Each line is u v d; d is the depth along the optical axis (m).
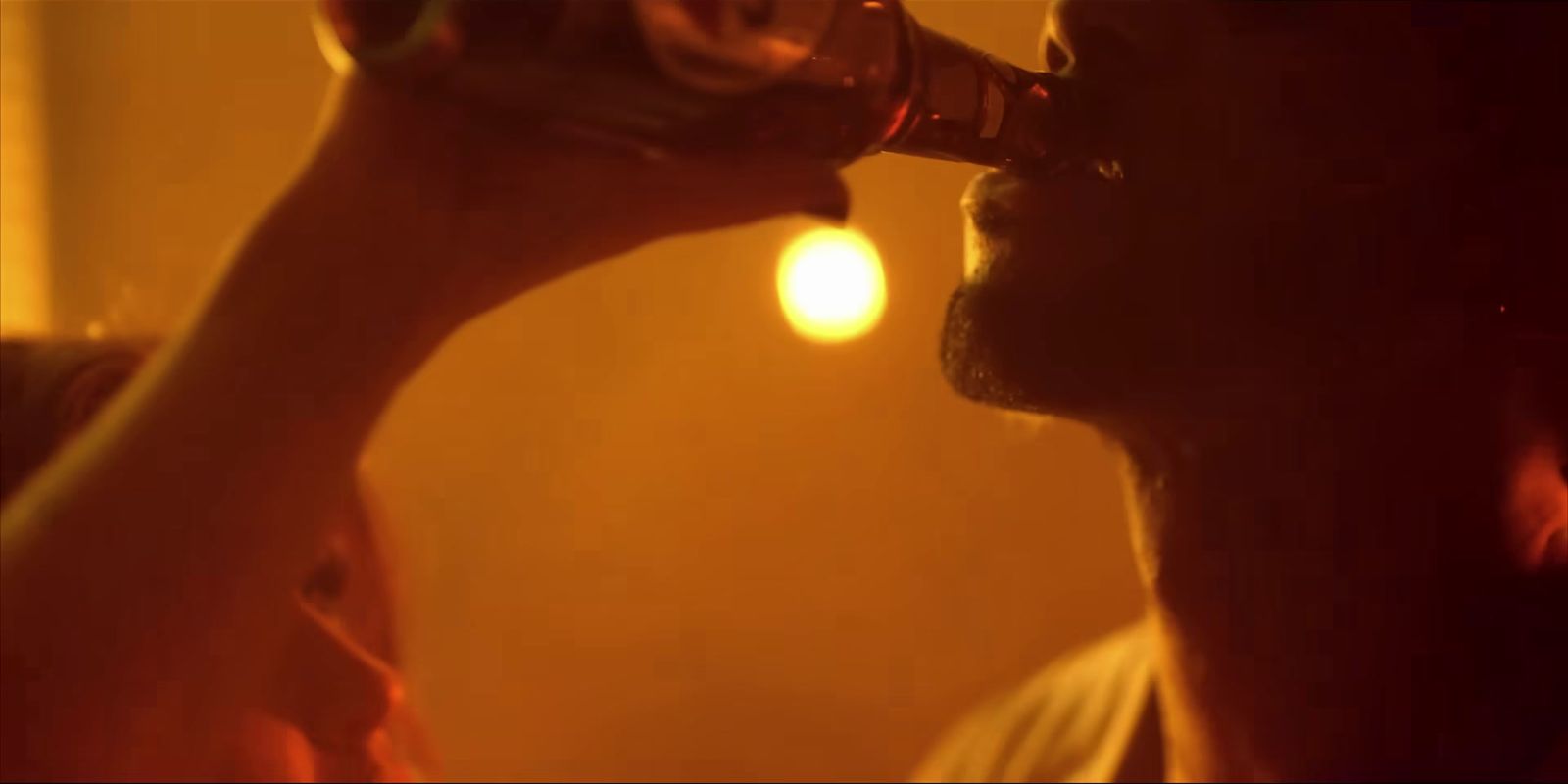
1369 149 0.51
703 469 1.50
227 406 0.43
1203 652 0.61
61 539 0.42
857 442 1.47
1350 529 0.57
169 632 0.42
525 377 1.52
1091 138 0.52
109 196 1.44
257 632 0.44
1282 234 0.51
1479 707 0.58
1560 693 0.58
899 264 1.40
